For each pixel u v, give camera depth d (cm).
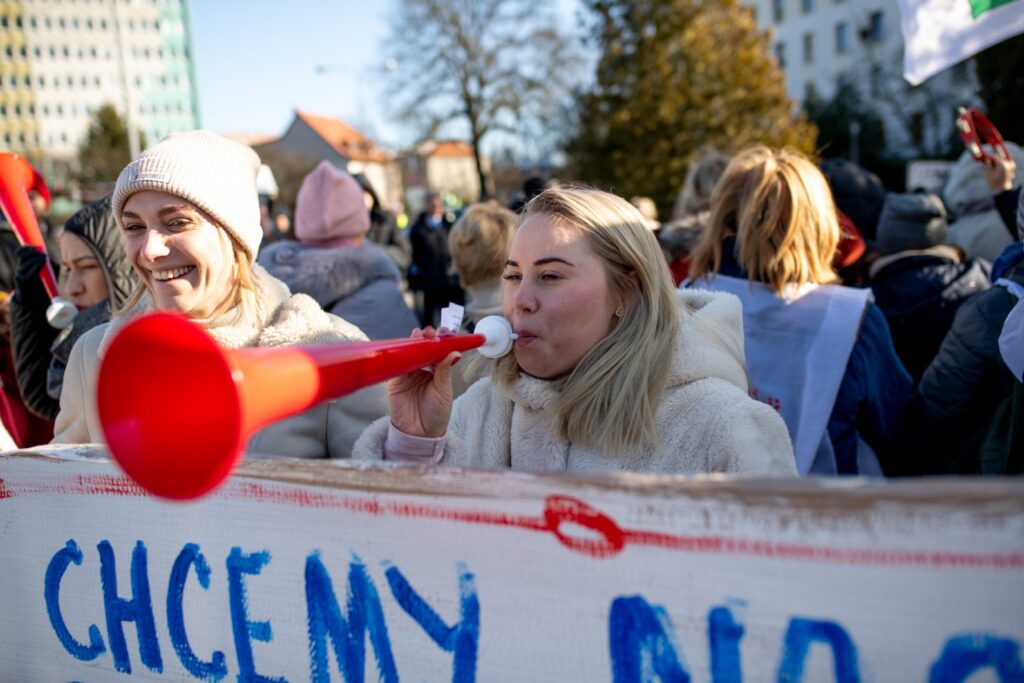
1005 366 192
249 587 122
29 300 233
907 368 277
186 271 161
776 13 4247
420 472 108
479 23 3128
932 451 207
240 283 169
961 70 2483
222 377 74
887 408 214
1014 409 170
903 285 275
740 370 155
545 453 147
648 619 97
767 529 90
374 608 113
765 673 92
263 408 79
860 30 3400
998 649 81
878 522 84
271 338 168
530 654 104
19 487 139
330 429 179
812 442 205
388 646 113
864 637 87
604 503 97
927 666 84
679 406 140
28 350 234
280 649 120
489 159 3397
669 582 95
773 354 214
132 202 158
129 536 130
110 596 133
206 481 74
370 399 182
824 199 219
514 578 104
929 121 2927
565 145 1967
